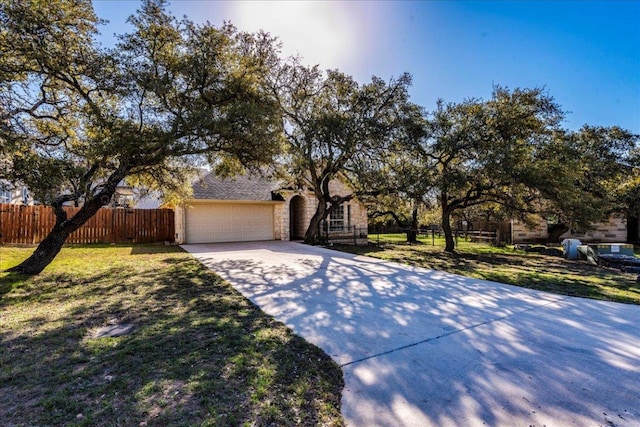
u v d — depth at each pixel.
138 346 3.72
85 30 7.32
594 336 4.31
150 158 8.22
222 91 9.00
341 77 13.93
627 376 3.24
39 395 2.71
